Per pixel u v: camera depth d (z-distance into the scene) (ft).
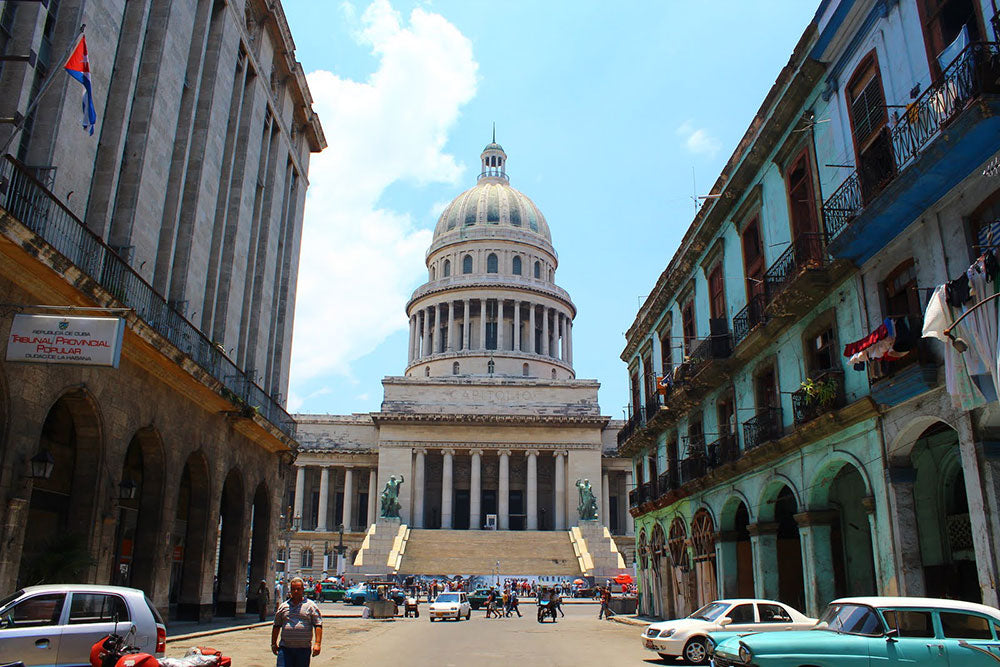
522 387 294.05
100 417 64.23
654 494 118.52
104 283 64.39
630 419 134.10
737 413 85.20
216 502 91.20
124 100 70.90
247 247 104.17
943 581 55.62
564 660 63.62
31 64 57.31
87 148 64.54
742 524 90.58
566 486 279.28
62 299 55.98
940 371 49.14
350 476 295.89
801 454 69.56
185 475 100.99
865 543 68.85
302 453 295.28
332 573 271.28
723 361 84.53
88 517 63.62
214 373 86.99
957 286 43.91
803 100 70.49
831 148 64.95
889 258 56.34
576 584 216.54
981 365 42.96
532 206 385.29
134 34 73.05
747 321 80.94
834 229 62.23
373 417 280.10
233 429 96.63
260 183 113.29
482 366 327.67
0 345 50.75
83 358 49.67
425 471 294.46
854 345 53.21
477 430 281.95
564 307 359.87
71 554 57.57
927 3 52.24
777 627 61.26
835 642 37.60
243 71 102.12
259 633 84.58
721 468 85.71
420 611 159.74
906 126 50.65
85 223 64.28
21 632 38.32
